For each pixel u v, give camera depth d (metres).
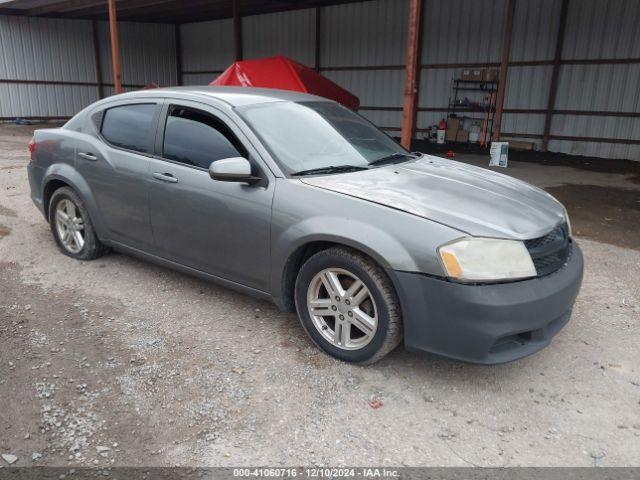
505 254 2.68
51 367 3.01
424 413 2.70
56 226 4.76
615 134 13.53
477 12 15.27
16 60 20.86
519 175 10.81
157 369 3.01
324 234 2.93
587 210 7.58
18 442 2.42
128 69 23.67
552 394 2.90
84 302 3.85
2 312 3.67
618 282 4.59
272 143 3.35
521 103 14.95
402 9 16.72
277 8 19.20
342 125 3.90
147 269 4.48
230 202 3.33
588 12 13.36
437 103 16.66
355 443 2.46
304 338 3.39
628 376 3.10
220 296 3.99
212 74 23.59
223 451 2.39
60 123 21.98
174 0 17.48
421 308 2.71
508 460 2.38
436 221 2.73
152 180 3.75
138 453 2.37
